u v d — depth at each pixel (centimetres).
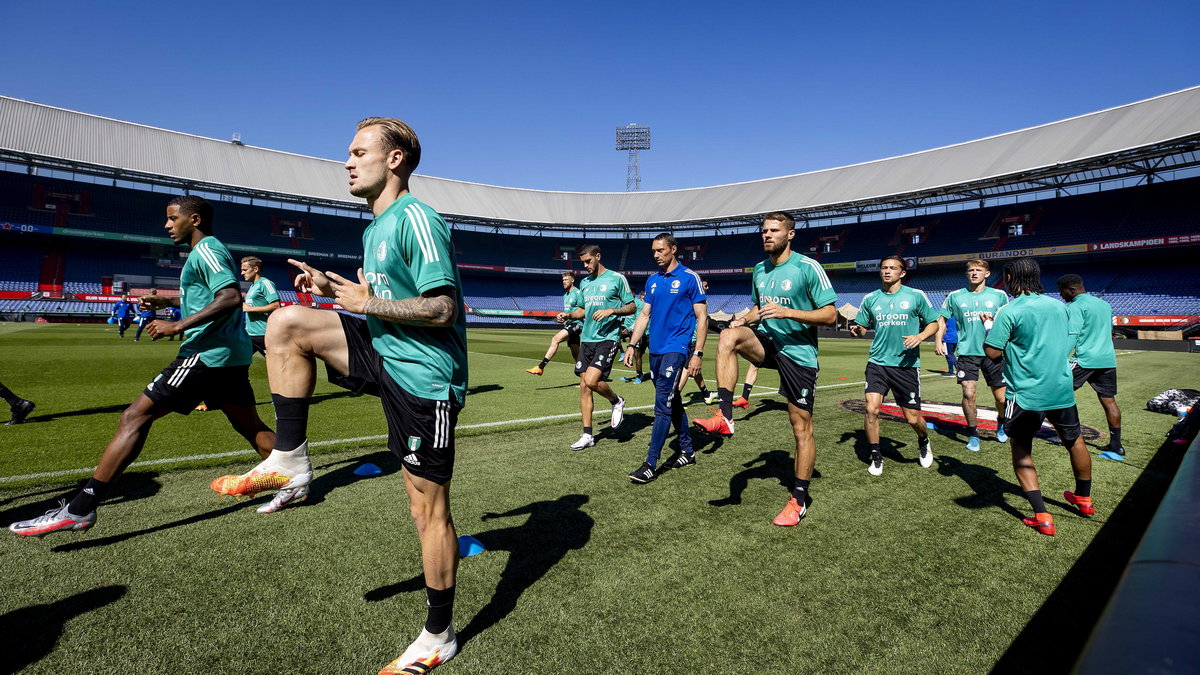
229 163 4247
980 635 206
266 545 270
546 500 347
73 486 350
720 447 504
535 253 5481
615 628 207
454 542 188
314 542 274
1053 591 240
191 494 342
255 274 691
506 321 4734
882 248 4588
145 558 254
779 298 343
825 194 4441
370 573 244
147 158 3919
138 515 306
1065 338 328
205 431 508
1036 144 3538
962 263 4147
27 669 174
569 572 251
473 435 536
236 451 439
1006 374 341
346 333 300
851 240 4756
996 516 335
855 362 1500
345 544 273
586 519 316
